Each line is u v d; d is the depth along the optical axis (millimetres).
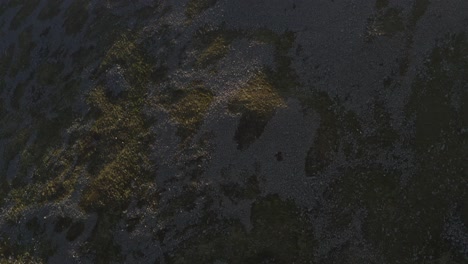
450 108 43406
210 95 48906
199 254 41594
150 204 44500
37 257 44906
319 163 43562
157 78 51844
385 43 47688
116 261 42750
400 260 39125
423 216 40094
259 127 45750
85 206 45875
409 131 43469
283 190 42875
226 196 43375
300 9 52062
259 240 41281
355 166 43031
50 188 48188
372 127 44375
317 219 41562
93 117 51406
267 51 50344
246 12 53594
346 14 50312
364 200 41562
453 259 38250
